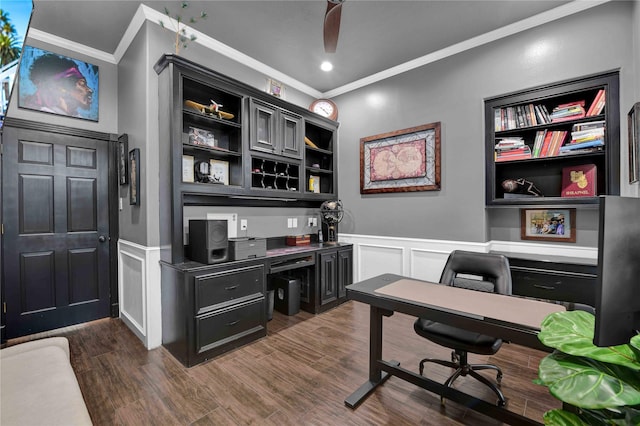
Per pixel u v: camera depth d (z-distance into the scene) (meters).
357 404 1.76
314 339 2.64
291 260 3.03
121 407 1.74
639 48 2.14
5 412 0.98
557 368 0.75
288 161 3.27
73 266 2.93
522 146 2.77
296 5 2.47
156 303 2.52
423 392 1.89
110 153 3.14
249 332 2.55
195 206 2.83
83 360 2.28
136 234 2.73
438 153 3.23
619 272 0.74
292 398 1.82
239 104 2.86
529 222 2.94
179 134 2.38
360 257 3.92
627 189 2.25
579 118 2.47
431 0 2.42
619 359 0.69
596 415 0.75
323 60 3.39
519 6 2.50
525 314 1.40
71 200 2.92
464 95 3.07
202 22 2.70
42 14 2.47
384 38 2.96
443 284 2.07
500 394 1.70
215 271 2.34
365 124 3.89
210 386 1.94
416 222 3.44
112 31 2.74
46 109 2.74
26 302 2.69
